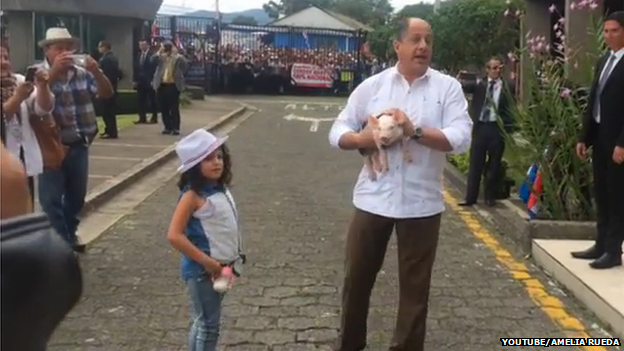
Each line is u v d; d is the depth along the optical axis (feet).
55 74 19.48
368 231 13.56
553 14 46.09
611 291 16.92
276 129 60.85
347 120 13.75
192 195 12.21
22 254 3.47
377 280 19.58
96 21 74.02
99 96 21.61
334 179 35.99
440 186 13.60
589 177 22.72
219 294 12.68
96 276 19.48
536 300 18.13
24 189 3.79
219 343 15.17
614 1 35.78
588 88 23.21
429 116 13.12
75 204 21.15
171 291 18.42
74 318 16.47
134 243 22.94
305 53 117.19
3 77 17.74
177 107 50.47
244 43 115.85
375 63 107.14
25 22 73.00
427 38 13.10
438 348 15.14
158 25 107.04
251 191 32.17
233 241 12.63
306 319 16.63
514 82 32.86
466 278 19.80
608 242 18.67
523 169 26.76
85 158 21.12
